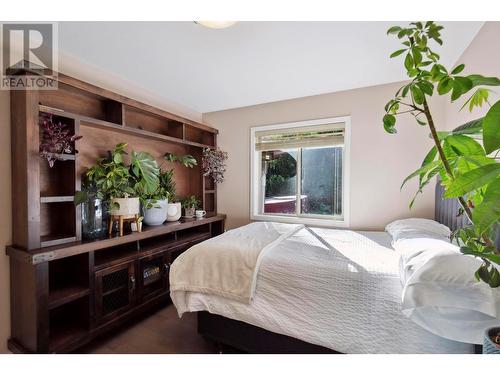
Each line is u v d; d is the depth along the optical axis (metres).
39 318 1.44
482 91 0.94
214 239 1.86
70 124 1.76
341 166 2.86
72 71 1.99
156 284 2.28
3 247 1.55
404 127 2.44
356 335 1.18
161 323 2.01
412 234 1.69
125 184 2.07
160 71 2.24
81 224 1.79
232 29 1.62
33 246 1.48
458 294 0.93
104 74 2.23
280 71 2.22
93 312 1.71
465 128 0.83
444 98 2.30
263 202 3.32
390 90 2.48
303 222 2.97
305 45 1.80
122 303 1.93
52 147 1.56
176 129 2.90
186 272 1.62
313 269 1.34
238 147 3.32
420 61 0.74
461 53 1.84
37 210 1.51
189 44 1.80
